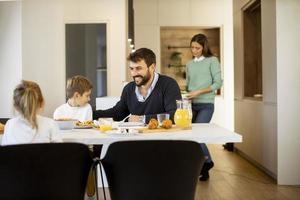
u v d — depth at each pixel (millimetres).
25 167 1454
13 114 1862
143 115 2664
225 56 8336
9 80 6098
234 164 5180
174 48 8531
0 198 1477
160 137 1868
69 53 6645
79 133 2100
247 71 5582
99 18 6637
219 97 8344
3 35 6086
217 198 3516
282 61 3934
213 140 1866
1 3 6059
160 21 8359
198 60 4453
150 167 1583
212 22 8359
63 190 1520
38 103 1851
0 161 1427
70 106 3033
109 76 6641
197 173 1667
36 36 6555
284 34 3920
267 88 4320
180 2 8359
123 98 2986
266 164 4426
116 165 1598
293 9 3902
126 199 1624
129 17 5176
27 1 6508
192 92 4254
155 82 2811
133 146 1567
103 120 2449
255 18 5535
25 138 1784
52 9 6598
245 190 3799
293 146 3955
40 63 6570
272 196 3568
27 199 1487
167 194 1612
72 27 6648
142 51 2678
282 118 3961
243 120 5605
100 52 6668
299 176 3965
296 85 3926
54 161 1479
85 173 1584
